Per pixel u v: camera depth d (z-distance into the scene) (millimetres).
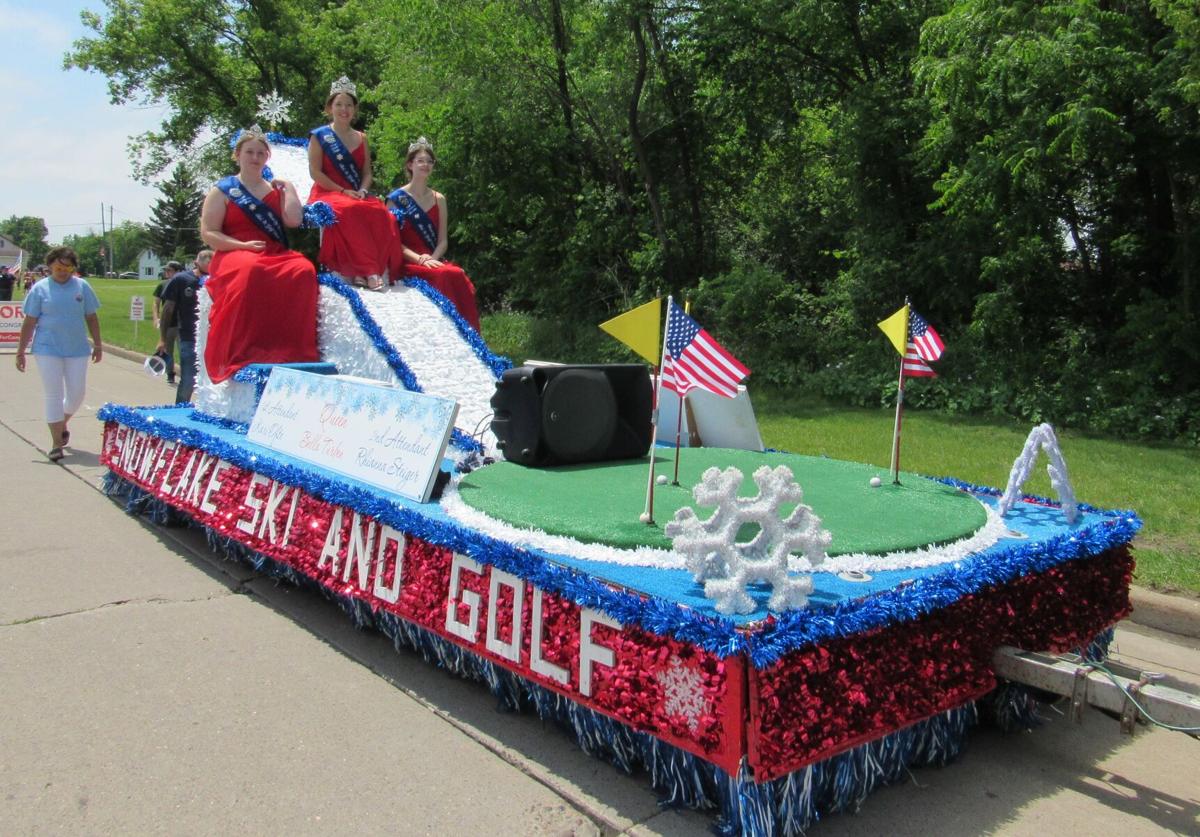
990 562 3463
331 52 24828
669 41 16312
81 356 8719
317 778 3318
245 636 4648
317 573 4512
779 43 15094
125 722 3686
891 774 3402
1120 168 11734
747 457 5410
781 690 2773
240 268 6418
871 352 13281
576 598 3146
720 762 2766
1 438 9688
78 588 5234
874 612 2969
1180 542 6180
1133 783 3551
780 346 14141
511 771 3412
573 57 15945
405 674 4254
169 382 13609
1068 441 10078
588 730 3414
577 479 4652
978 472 8102
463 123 16625
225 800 3154
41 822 2986
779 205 17531
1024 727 4004
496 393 5133
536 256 18312
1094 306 12594
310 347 6527
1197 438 10094
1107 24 10195
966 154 12023
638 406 5285
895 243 13805
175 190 31078
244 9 24719
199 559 5883
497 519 3896
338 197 7184
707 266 16906
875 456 8898
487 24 15656
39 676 4074
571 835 2996
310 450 5133
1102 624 4086
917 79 11391
